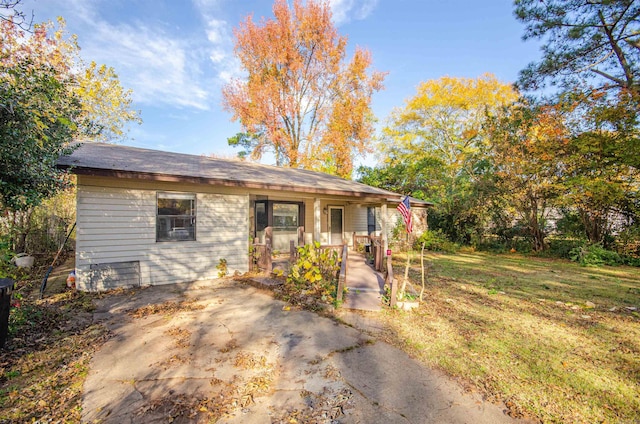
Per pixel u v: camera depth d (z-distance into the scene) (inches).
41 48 481.1
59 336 164.7
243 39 856.3
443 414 102.2
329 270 290.7
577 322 195.5
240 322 188.5
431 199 786.8
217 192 327.9
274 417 99.8
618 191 461.7
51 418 98.8
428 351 150.3
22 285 274.7
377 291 255.0
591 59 463.5
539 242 583.8
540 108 527.8
